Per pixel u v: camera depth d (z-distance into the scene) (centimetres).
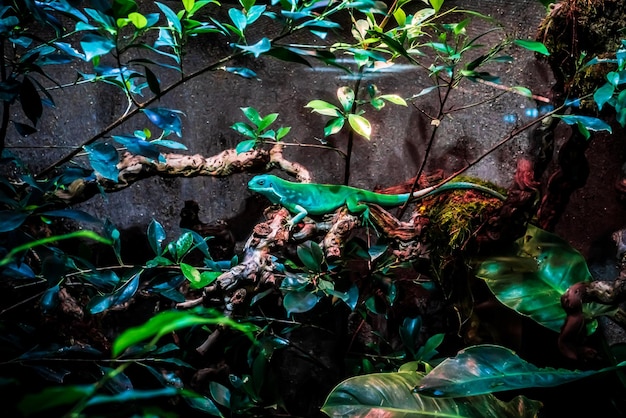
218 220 119
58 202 90
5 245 77
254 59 113
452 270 111
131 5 68
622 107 88
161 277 88
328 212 102
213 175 104
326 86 114
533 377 93
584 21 98
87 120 114
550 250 109
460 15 109
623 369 97
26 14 75
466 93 113
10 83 75
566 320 101
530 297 106
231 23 110
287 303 97
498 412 96
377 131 116
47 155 114
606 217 117
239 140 116
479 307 117
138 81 112
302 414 123
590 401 108
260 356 102
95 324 98
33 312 92
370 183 118
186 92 114
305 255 100
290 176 112
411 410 94
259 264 94
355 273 116
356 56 89
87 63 111
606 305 104
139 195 118
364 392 95
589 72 100
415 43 110
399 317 122
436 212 108
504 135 114
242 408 100
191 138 116
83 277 88
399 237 106
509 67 111
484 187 108
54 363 85
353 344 120
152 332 36
